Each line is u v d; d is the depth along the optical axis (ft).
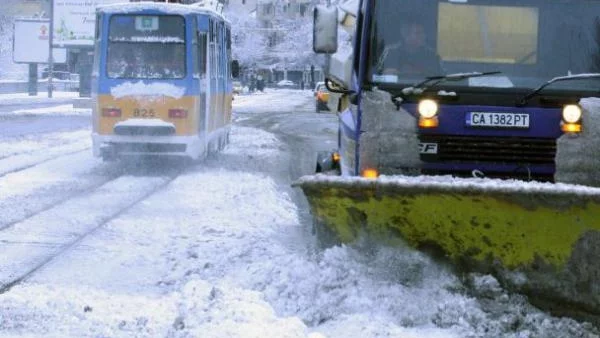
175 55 60.95
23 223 38.17
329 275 24.88
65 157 69.41
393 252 24.79
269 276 26.55
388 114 26.94
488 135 26.89
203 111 63.77
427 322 23.38
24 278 28.25
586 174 26.32
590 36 27.99
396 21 27.99
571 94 27.27
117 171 59.88
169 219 39.60
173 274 28.99
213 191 49.37
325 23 30.07
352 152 28.63
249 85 317.42
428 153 26.84
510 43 28.02
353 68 28.94
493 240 23.85
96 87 60.85
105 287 27.35
